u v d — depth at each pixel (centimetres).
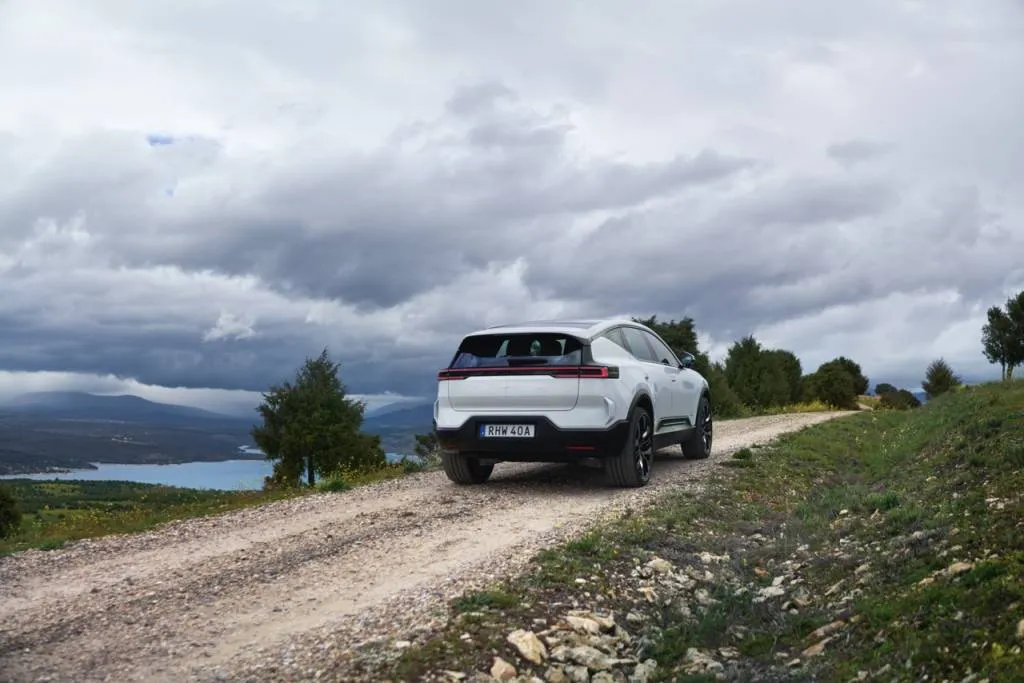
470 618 519
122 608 597
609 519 805
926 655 416
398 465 1393
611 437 934
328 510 955
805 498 963
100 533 891
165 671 469
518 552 695
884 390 6312
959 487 800
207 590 638
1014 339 3956
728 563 688
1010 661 380
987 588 464
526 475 1145
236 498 1169
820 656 470
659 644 516
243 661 480
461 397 980
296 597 611
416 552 733
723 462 1155
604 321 1025
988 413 1267
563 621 530
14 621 575
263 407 4681
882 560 603
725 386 3256
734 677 461
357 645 491
